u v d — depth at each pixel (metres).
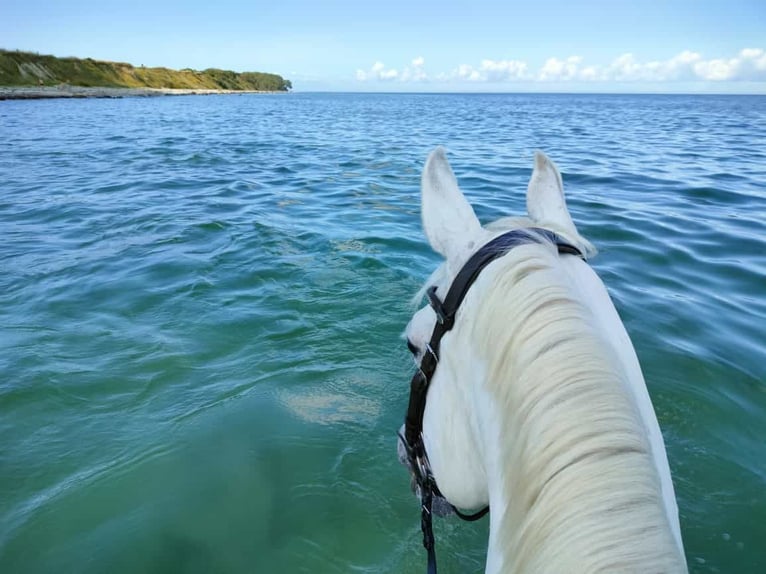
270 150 14.71
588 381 0.79
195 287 4.43
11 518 2.13
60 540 2.03
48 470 2.39
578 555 0.68
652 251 5.16
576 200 7.36
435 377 1.24
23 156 13.12
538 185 1.52
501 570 0.78
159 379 3.12
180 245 5.58
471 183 8.77
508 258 1.02
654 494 0.71
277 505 2.20
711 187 8.41
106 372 3.18
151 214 6.98
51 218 6.84
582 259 1.24
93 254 5.34
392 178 9.92
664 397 2.81
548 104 71.94
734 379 2.99
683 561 0.69
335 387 3.06
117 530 2.07
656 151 13.73
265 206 7.51
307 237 5.80
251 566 1.93
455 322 1.13
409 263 4.98
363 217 6.81
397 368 3.26
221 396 2.96
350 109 47.72
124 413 2.81
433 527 2.07
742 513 2.10
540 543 0.72
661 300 4.03
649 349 3.29
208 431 2.65
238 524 2.10
